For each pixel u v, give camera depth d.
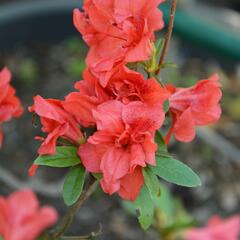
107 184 0.44
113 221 0.98
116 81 0.45
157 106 0.44
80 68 1.07
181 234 0.69
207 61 1.25
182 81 1.15
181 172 0.46
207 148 1.08
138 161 0.44
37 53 1.24
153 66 0.48
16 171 1.04
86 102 0.45
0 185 0.96
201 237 0.58
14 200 0.46
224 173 1.06
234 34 1.01
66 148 0.46
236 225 0.58
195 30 1.02
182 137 0.48
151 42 0.47
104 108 0.44
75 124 0.46
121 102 0.45
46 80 1.20
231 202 1.02
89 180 0.49
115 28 0.46
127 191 0.45
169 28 0.48
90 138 0.44
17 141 1.09
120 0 0.46
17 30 1.22
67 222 0.51
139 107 0.44
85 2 0.47
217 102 0.48
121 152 0.44
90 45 0.48
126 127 0.44
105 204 1.00
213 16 1.25
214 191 1.03
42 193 0.93
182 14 1.02
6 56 1.23
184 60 1.24
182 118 0.47
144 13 0.46
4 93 0.50
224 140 1.11
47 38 1.25
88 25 0.48
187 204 1.02
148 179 0.46
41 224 0.46
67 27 1.24
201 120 0.49
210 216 1.00
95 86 0.45
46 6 1.21
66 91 1.18
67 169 1.04
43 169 1.03
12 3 1.26
